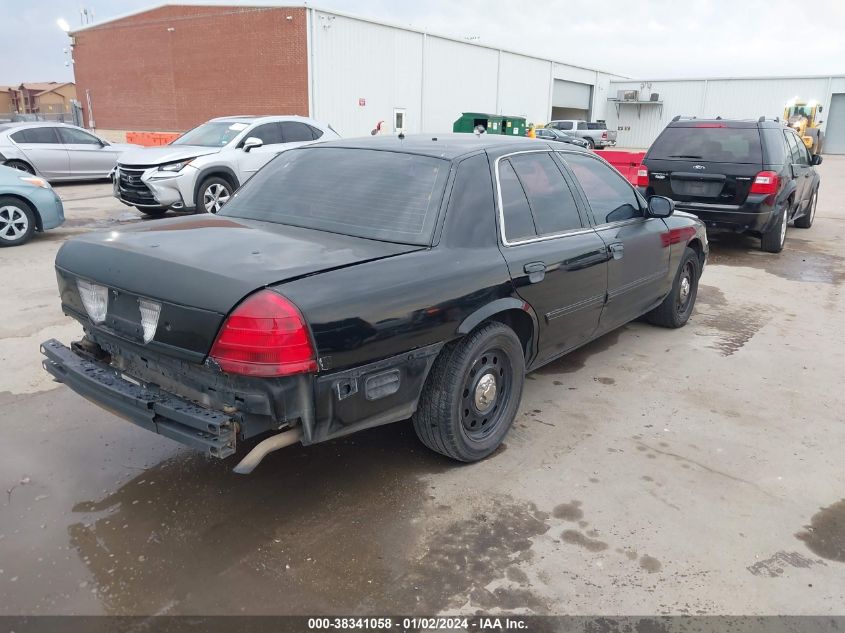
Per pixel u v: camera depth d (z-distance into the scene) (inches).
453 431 129.8
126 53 1316.4
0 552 108.7
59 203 365.7
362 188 138.0
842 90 1711.4
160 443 145.4
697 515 123.0
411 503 124.8
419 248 123.2
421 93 1246.9
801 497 130.0
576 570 107.2
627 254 178.4
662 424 160.1
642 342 219.5
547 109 1692.9
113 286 113.2
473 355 128.6
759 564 109.8
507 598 100.6
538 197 152.8
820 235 440.1
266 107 1092.5
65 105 2357.3
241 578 103.7
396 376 115.0
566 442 149.8
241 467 99.9
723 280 309.6
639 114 2000.5
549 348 156.6
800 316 253.4
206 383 104.9
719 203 336.2
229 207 151.8
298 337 98.3
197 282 103.0
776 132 342.0
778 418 164.9
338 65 1070.4
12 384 173.3
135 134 1095.0
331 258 112.7
